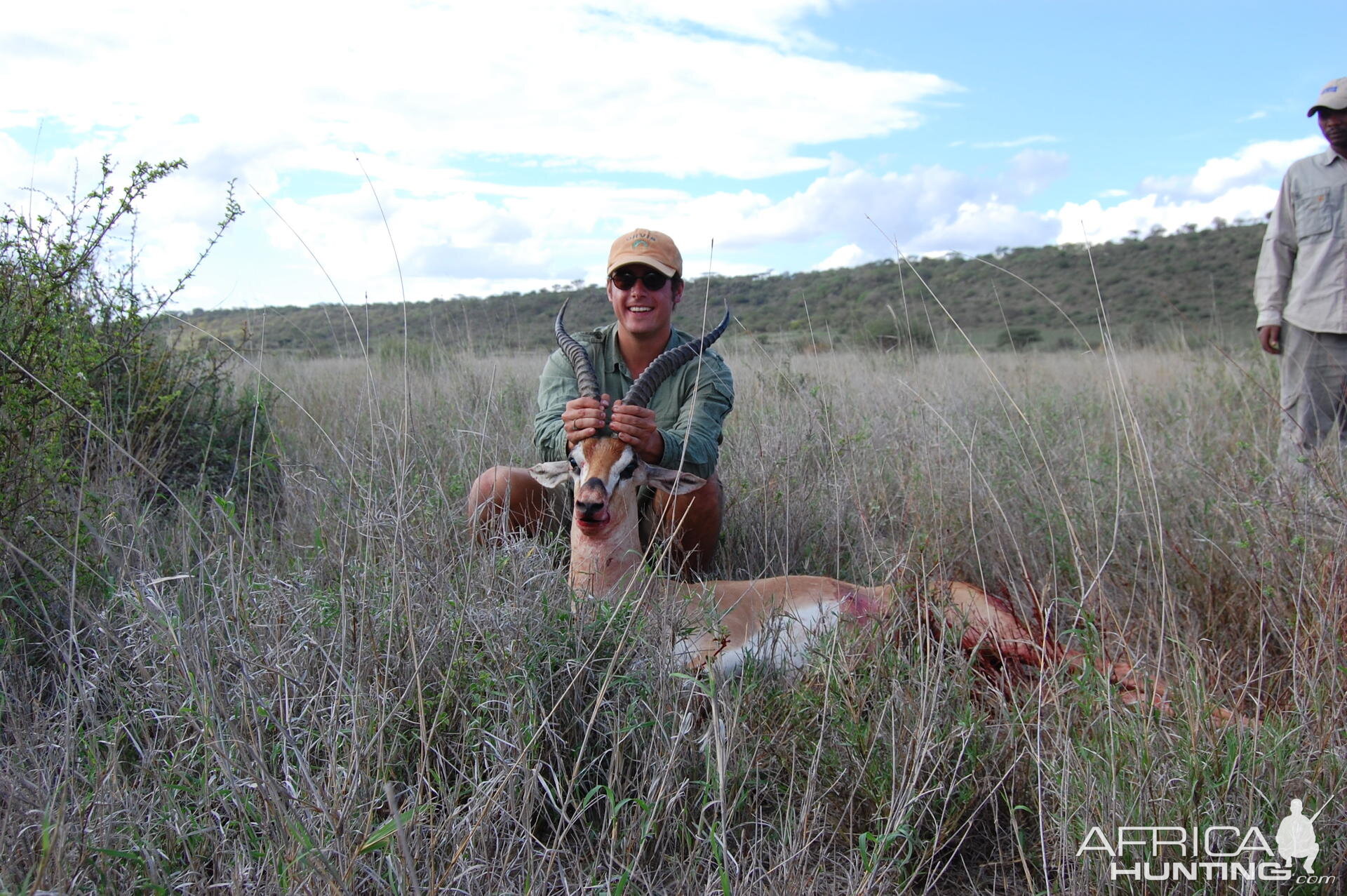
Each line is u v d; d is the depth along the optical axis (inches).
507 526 183.3
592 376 185.8
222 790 113.9
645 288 205.8
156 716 125.3
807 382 344.5
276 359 466.9
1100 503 219.6
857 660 148.9
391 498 156.3
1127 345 644.1
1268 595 165.5
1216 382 365.1
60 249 181.8
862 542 214.5
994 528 215.9
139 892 104.2
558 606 149.0
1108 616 168.1
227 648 130.9
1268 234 274.2
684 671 144.0
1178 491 225.8
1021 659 166.7
